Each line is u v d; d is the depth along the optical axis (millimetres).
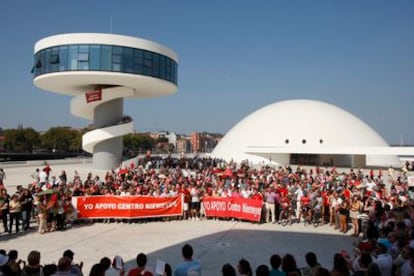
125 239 13977
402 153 47094
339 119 62750
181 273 6648
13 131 107188
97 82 40500
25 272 6605
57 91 46000
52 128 115625
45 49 37906
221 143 69500
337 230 15898
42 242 13438
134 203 17203
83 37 36562
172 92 47781
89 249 12508
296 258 11672
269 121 64000
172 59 43500
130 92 40344
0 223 16547
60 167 45469
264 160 58312
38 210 15344
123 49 37688
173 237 14367
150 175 27375
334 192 17875
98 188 18641
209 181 23188
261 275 5484
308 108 65312
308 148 54219
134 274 6344
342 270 6094
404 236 8719
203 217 18562
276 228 16281
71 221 16719
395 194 17344
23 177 33906
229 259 11461
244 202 17625
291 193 19219
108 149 42062
